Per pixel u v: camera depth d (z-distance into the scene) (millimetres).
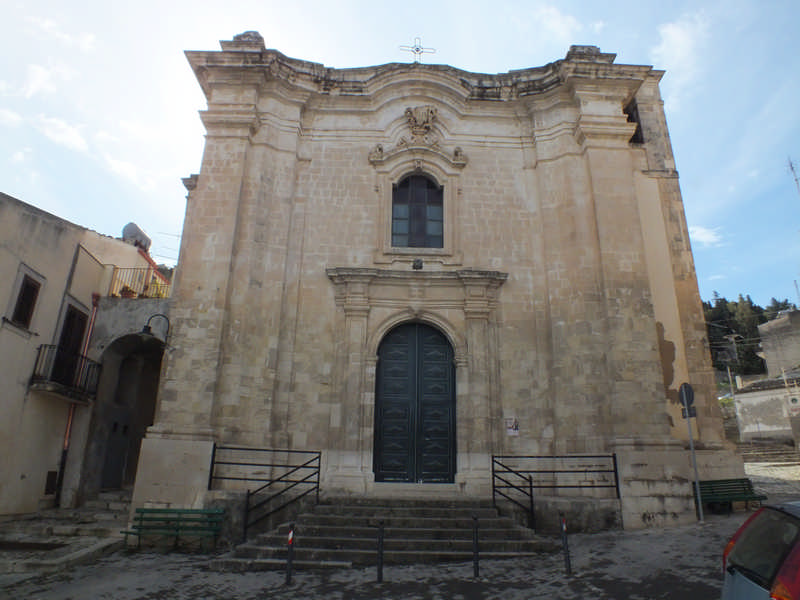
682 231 15484
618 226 14531
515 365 14523
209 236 14195
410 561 9836
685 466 12445
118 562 10234
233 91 15469
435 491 13383
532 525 11703
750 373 49656
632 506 12078
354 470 13406
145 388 19047
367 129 16359
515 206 15883
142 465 12242
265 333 14125
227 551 11180
